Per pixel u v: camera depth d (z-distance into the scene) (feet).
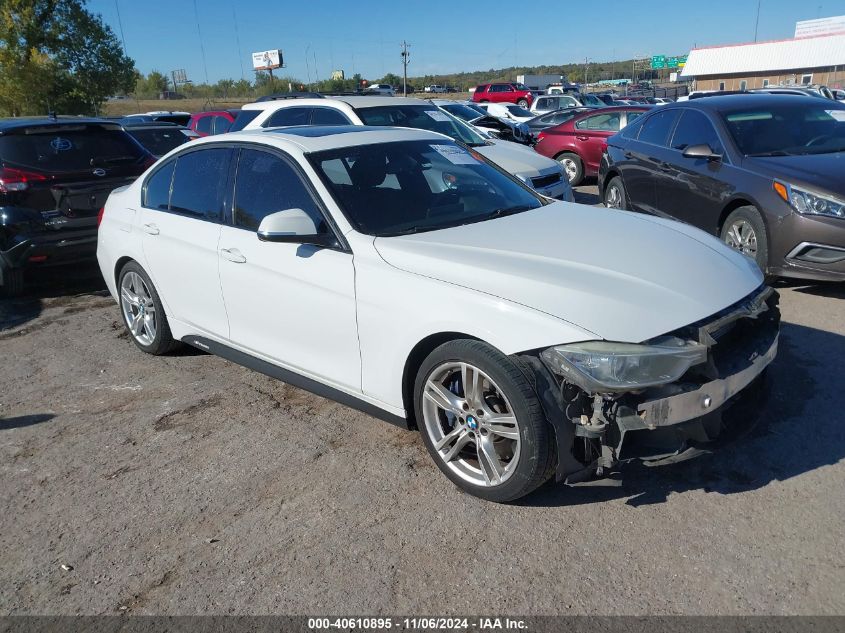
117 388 15.53
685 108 23.84
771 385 11.30
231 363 16.74
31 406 14.83
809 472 10.77
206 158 14.74
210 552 9.72
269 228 11.42
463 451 10.91
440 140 14.94
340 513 10.42
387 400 11.40
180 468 12.01
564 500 10.41
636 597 8.42
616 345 8.95
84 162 22.29
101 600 8.92
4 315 21.52
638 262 10.51
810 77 167.94
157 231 15.48
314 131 14.14
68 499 11.27
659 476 10.87
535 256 10.61
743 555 9.03
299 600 8.71
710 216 21.24
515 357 9.52
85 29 109.19
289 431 13.12
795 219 17.88
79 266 27.02
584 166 41.34
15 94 106.32
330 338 11.97
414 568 9.14
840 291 19.20
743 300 10.14
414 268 10.71
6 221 20.92
